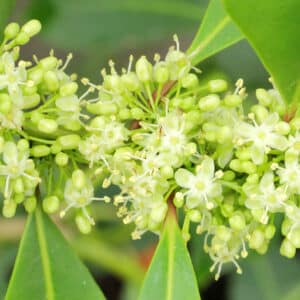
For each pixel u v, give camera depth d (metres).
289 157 0.21
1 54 0.22
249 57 0.31
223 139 0.21
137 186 0.21
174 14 0.31
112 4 0.31
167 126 0.21
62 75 0.22
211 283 0.32
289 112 0.21
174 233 0.21
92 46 0.31
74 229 0.30
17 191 0.21
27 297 0.21
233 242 0.22
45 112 0.21
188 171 0.21
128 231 0.31
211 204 0.21
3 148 0.21
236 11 0.20
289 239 0.21
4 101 0.21
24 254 0.22
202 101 0.21
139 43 0.33
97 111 0.21
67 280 0.22
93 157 0.21
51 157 0.21
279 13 0.20
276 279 0.31
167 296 0.21
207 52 0.23
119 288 0.34
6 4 0.23
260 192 0.21
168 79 0.22
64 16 0.31
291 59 0.21
